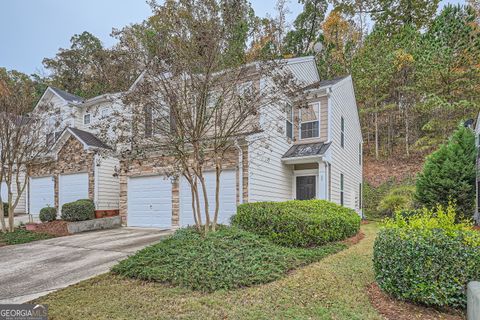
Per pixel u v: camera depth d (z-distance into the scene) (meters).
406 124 21.59
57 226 11.14
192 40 6.20
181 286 4.59
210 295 4.26
